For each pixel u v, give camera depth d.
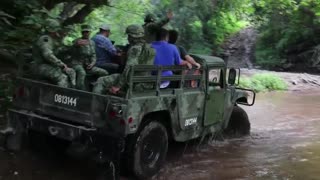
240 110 8.52
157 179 5.79
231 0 25.83
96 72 6.29
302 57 25.66
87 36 6.27
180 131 6.27
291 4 20.83
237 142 8.17
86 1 11.51
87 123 5.35
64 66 5.83
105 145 5.29
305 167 6.71
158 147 5.86
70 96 5.49
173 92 5.98
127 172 5.61
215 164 6.69
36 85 5.82
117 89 5.42
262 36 29.05
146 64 5.68
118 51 6.71
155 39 6.38
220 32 28.73
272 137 8.70
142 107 5.34
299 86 17.64
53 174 5.61
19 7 9.49
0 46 8.85
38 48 5.89
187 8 25.53
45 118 5.61
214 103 7.06
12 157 5.92
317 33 25.97
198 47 27.34
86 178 5.59
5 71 8.46
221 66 7.21
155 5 22.89
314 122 10.35
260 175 6.24
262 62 26.89
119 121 5.08
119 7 16.77
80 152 6.53
